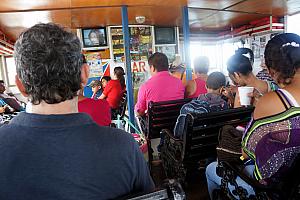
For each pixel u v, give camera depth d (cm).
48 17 394
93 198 65
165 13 420
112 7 359
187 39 384
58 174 61
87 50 520
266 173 109
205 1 354
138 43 522
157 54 264
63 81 63
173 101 245
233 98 223
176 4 361
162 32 542
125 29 352
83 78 72
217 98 199
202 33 694
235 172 131
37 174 60
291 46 107
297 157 102
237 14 475
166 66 267
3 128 63
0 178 59
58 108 65
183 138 186
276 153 105
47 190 61
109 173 66
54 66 62
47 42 62
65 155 62
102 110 170
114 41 520
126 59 354
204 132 183
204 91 273
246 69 189
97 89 482
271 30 519
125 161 68
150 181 80
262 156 109
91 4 336
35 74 62
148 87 263
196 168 209
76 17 413
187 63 382
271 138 106
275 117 105
